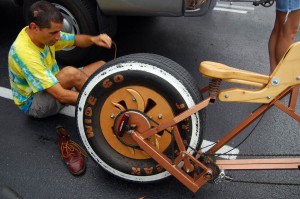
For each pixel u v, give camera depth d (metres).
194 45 4.04
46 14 2.18
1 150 2.60
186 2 2.81
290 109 1.94
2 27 4.29
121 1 2.88
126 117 2.00
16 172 2.43
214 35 4.29
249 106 3.10
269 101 1.89
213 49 3.98
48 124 2.84
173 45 4.02
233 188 2.32
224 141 2.11
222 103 3.13
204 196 2.27
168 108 2.00
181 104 1.93
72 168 2.40
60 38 2.51
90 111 2.07
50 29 2.23
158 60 1.94
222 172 2.04
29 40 2.32
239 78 1.85
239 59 3.80
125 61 1.93
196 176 2.05
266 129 2.85
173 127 1.95
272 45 3.20
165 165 2.03
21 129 2.79
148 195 2.28
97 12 3.10
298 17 2.91
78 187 2.33
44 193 2.29
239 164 2.10
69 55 3.44
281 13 2.93
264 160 2.13
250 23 4.65
